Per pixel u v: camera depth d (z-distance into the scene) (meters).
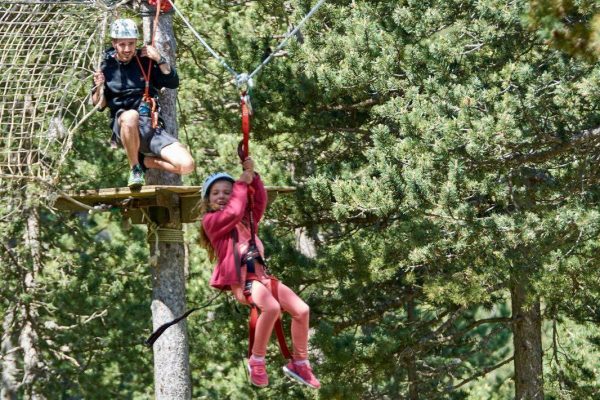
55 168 29.81
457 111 35.97
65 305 53.53
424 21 37.91
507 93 35.47
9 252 54.53
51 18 33.41
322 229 45.88
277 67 42.53
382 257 39.81
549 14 23.25
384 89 38.78
